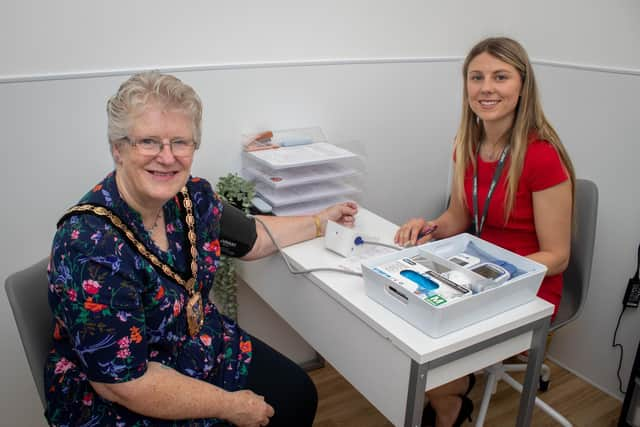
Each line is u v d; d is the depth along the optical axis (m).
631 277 1.87
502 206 1.58
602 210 1.92
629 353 1.92
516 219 1.59
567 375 2.12
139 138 0.98
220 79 1.71
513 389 2.03
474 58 1.54
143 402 0.99
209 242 1.22
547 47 2.02
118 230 0.99
